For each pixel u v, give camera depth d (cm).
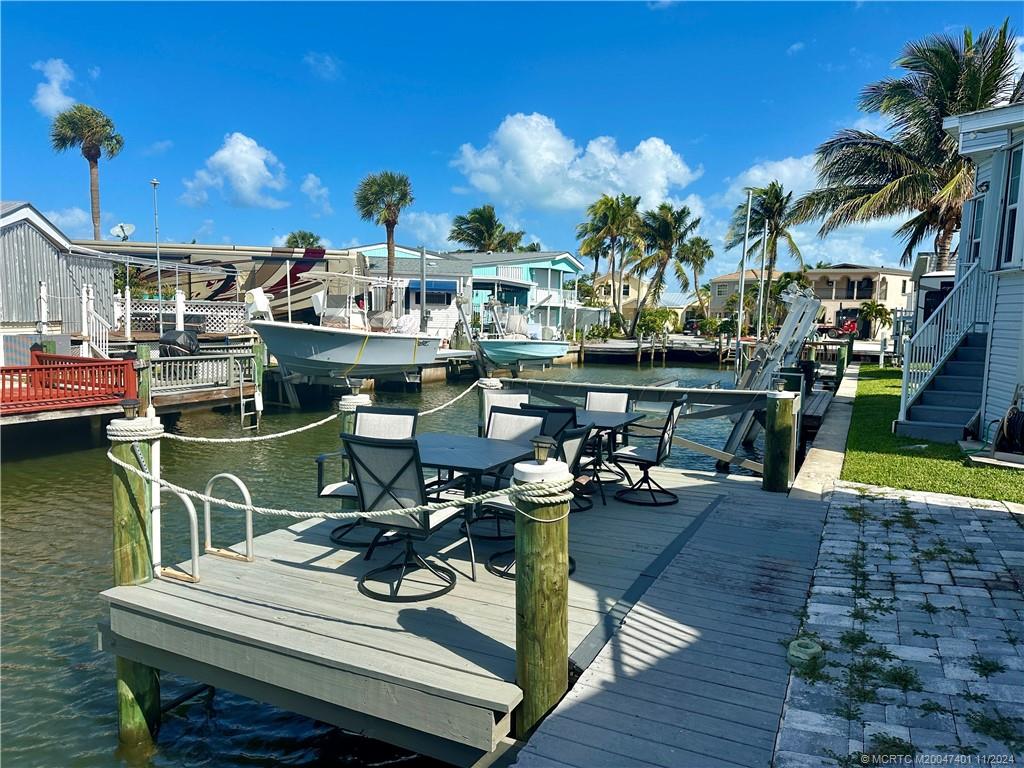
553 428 564
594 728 286
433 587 420
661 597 413
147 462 419
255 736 448
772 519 570
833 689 311
